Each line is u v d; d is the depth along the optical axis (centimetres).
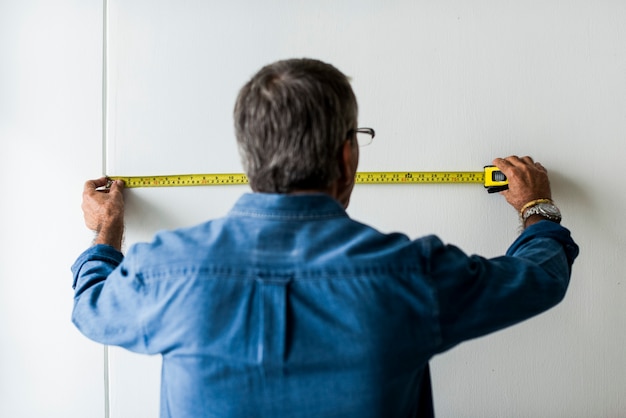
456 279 87
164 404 99
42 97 164
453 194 160
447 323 86
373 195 161
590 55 156
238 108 93
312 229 88
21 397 169
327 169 92
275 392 83
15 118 165
